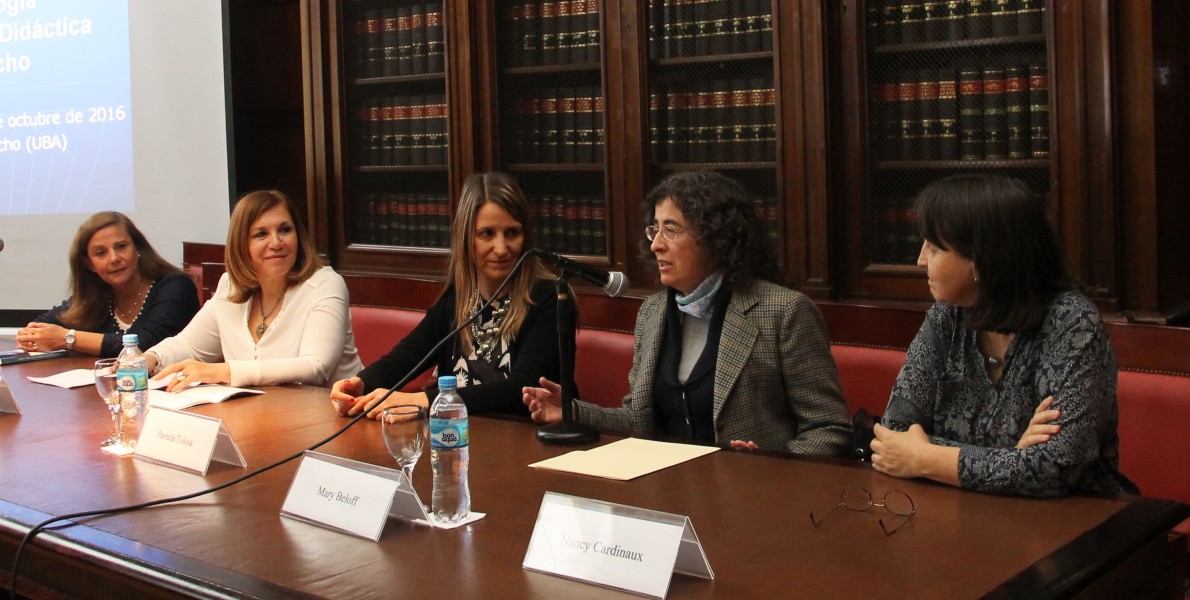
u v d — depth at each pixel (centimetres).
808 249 304
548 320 256
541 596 124
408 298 372
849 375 278
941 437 183
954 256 175
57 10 486
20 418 238
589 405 229
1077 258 265
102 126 481
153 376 289
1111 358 170
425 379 316
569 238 356
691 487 169
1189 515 153
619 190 339
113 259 337
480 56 365
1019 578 125
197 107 464
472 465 187
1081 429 160
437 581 130
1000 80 279
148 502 168
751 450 192
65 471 190
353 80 397
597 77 345
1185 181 278
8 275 498
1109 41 255
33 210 499
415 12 378
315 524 154
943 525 146
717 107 323
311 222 409
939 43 286
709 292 231
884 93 296
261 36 488
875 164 298
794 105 302
